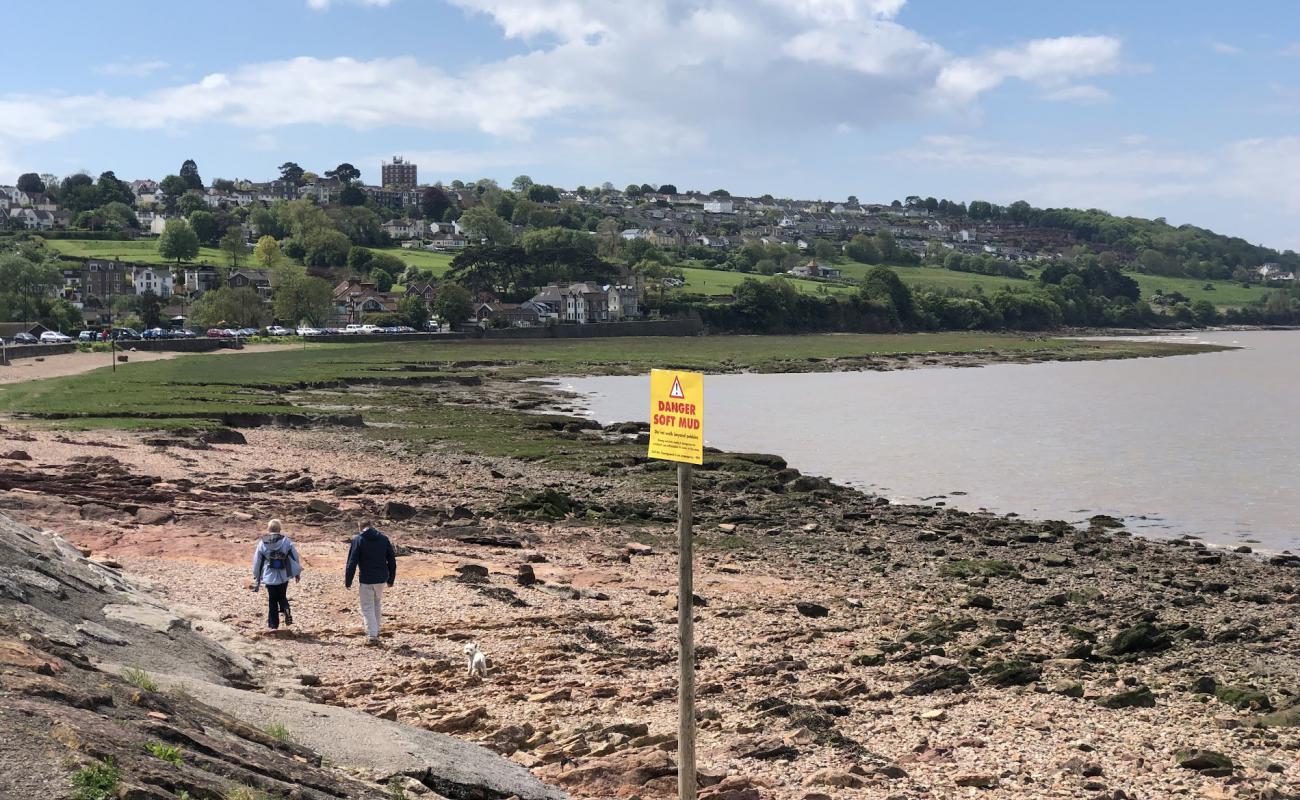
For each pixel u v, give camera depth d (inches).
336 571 1140.5
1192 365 6412.4
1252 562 1656.0
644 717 734.5
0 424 2362.2
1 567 684.1
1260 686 991.0
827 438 3102.9
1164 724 833.5
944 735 762.8
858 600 1315.2
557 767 593.6
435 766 518.0
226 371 4439.0
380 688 747.4
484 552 1425.9
